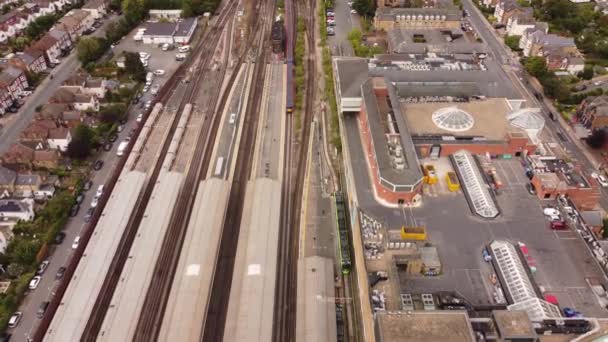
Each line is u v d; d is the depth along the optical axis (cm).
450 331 9762
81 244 15675
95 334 13288
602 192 18075
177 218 17000
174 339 12619
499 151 15888
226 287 14788
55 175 18738
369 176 15362
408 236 12825
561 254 12669
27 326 13662
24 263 15188
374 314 10669
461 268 12356
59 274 15062
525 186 14800
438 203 14238
